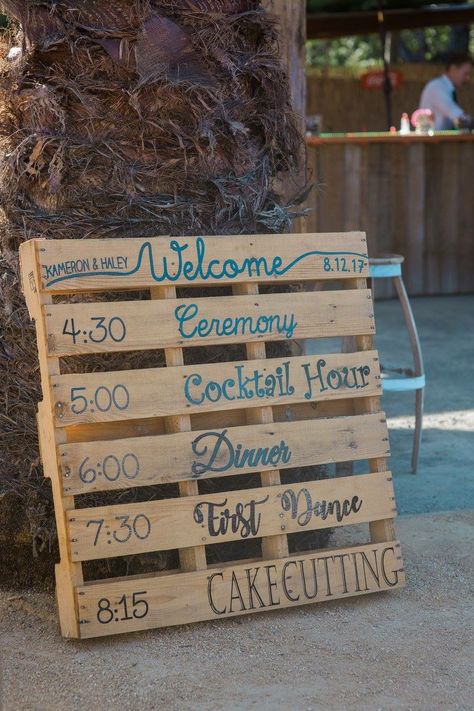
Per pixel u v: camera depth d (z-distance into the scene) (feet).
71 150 12.29
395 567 12.94
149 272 12.10
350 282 13.34
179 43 12.53
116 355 12.62
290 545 13.51
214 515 12.13
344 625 12.08
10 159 12.48
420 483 18.40
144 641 11.64
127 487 11.78
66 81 12.23
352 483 12.87
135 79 12.37
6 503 13.14
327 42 83.56
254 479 13.28
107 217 12.50
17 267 12.71
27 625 12.19
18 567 13.30
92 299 12.60
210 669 10.90
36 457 12.95
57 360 11.66
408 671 10.85
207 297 12.44
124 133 12.48
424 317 35.40
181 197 12.83
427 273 39.58
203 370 12.24
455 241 39.63
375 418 13.07
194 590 11.89
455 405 24.07
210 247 12.41
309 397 12.77
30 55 12.35
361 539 15.15
